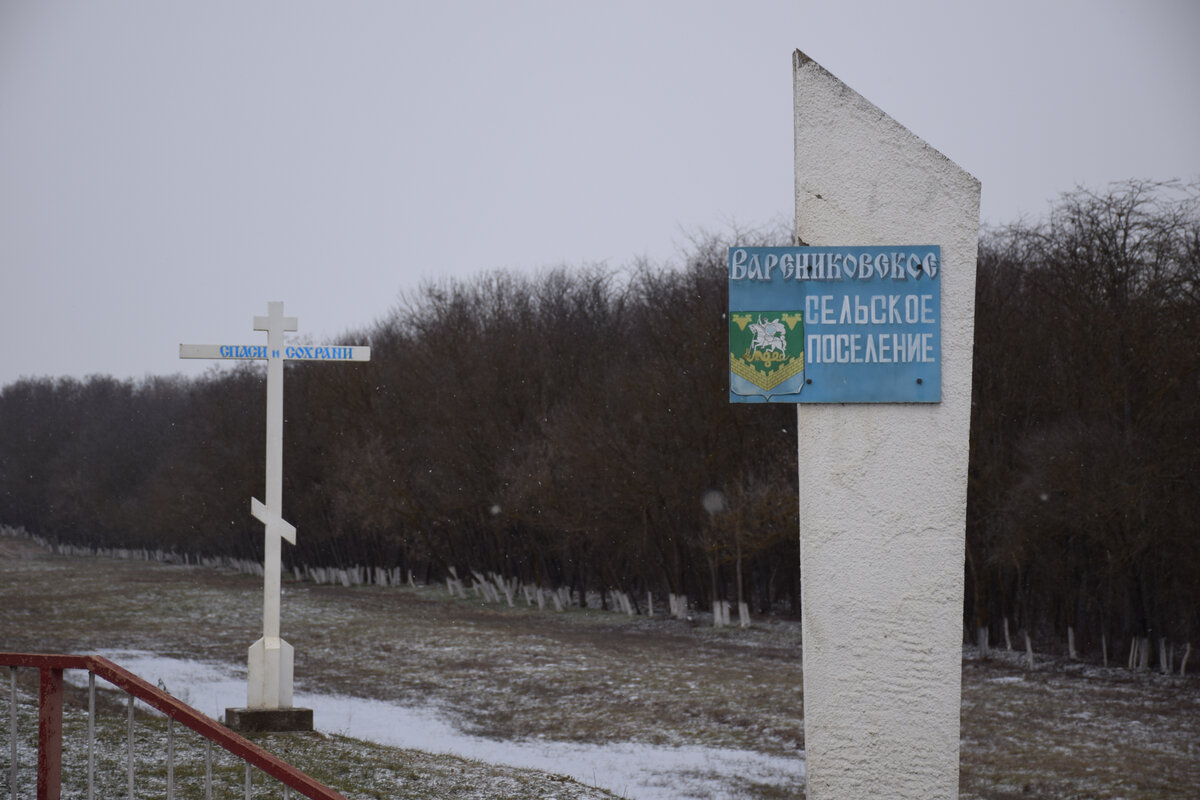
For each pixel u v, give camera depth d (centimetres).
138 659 3209
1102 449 3197
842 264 614
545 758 1859
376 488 6038
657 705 2459
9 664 548
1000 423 3738
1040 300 3753
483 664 3241
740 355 614
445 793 1078
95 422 10888
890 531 605
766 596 5259
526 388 5741
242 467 7475
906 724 600
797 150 622
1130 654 3344
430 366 6131
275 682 1351
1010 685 2894
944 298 612
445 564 6431
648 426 4666
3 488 11812
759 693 2600
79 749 1057
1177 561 3153
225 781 989
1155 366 3278
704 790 1611
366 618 4966
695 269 4944
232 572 8675
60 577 7819
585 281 6688
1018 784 1712
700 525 4662
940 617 601
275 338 1348
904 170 615
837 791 604
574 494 5003
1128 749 1992
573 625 4775
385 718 2286
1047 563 3516
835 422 612
